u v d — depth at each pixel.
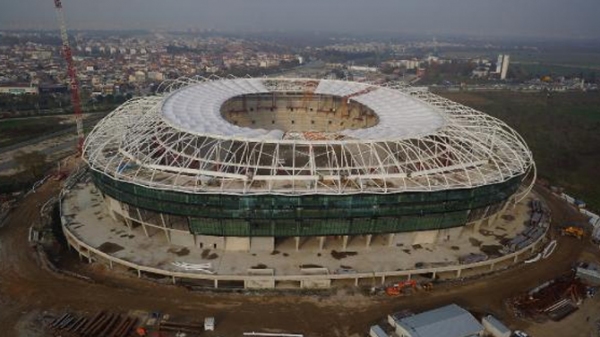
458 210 101.75
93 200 122.25
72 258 104.06
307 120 180.88
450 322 78.44
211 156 101.62
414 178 100.94
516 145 126.81
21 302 84.12
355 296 90.31
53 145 194.50
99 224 109.06
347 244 104.94
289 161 108.25
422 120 126.31
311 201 92.88
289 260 97.44
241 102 175.25
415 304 88.31
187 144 103.00
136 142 106.75
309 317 83.19
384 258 99.88
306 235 99.19
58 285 89.69
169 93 146.50
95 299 85.69
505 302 90.19
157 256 96.75
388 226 100.25
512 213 125.44
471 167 107.88
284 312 84.31
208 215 94.38
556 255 109.75
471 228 114.44
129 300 85.81
